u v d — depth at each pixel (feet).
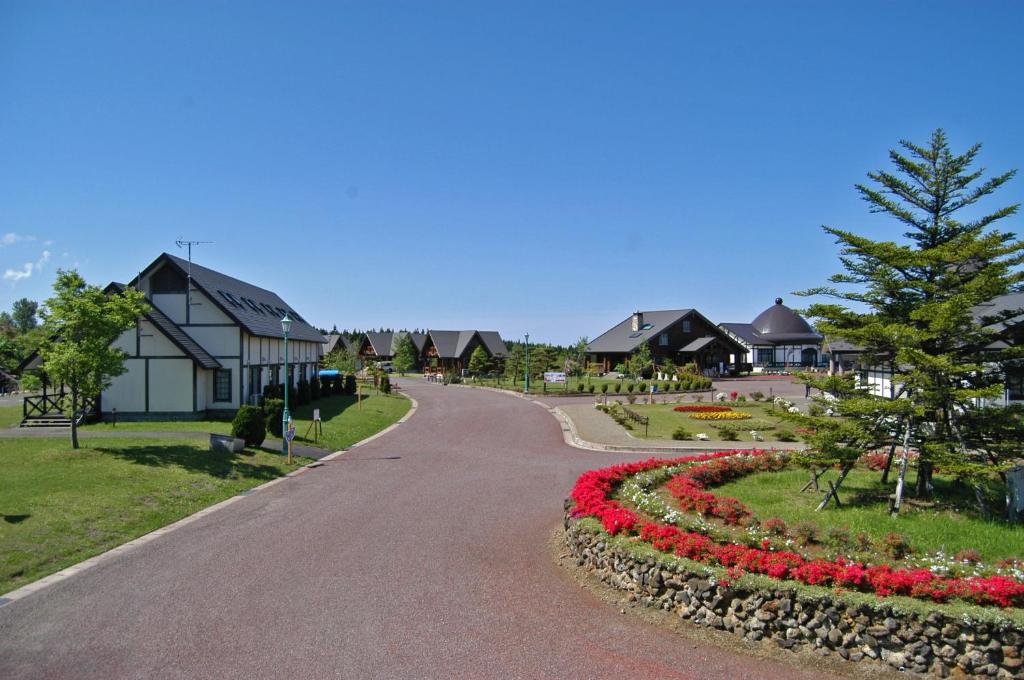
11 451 55.06
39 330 57.47
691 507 35.86
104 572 31.53
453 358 265.95
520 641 24.30
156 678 21.38
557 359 240.32
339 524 40.73
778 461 50.06
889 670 21.83
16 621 25.75
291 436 62.80
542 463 63.87
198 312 93.35
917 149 37.29
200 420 88.38
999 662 20.92
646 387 153.07
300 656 22.98
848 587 24.07
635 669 22.22
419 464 63.46
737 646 23.82
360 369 253.03
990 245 33.27
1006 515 34.37
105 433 69.82
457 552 34.88
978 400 43.39
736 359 213.05
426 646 23.82
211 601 27.94
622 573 29.01
